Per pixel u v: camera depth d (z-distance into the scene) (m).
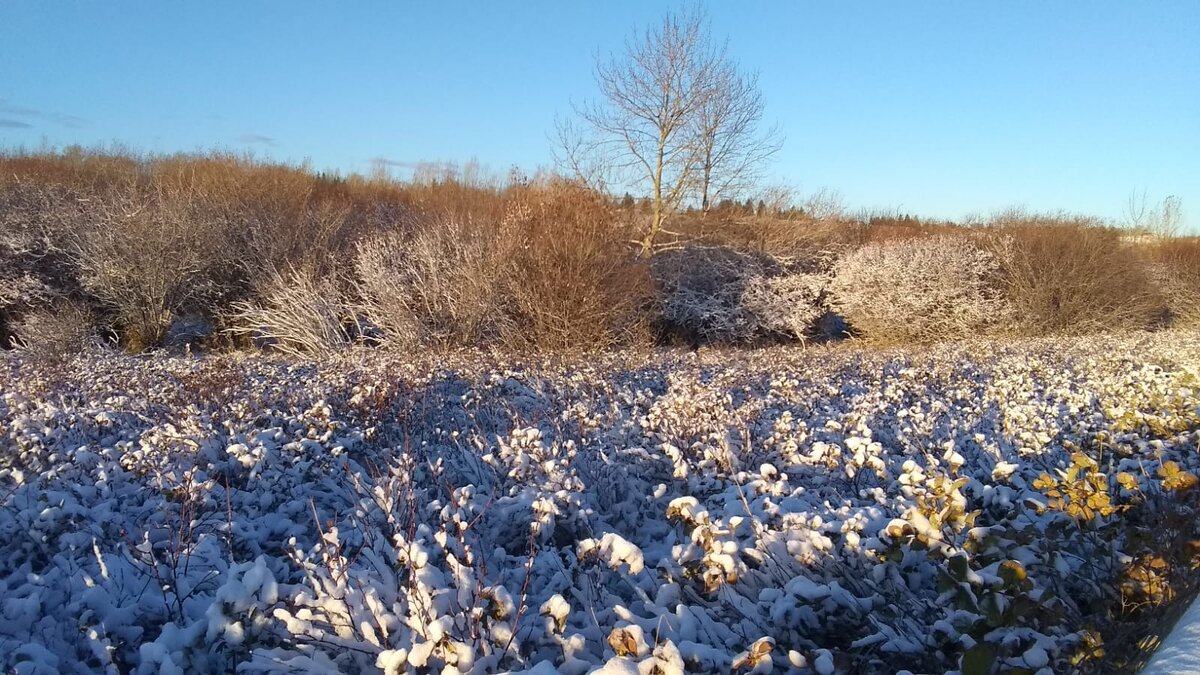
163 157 24.39
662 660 2.46
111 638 3.25
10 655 2.94
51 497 4.42
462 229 15.48
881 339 19.98
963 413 6.92
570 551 3.96
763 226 21.92
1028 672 2.56
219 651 2.98
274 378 8.88
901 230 27.11
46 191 18.86
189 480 4.56
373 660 2.98
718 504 4.57
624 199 19.03
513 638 2.88
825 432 6.00
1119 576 3.03
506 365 10.52
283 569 4.01
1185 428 5.40
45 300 16.84
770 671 2.57
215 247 18.05
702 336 20.09
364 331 15.52
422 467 5.43
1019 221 21.86
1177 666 2.15
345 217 20.55
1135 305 21.11
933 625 2.90
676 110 20.70
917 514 3.29
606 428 6.24
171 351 15.98
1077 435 5.49
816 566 3.44
